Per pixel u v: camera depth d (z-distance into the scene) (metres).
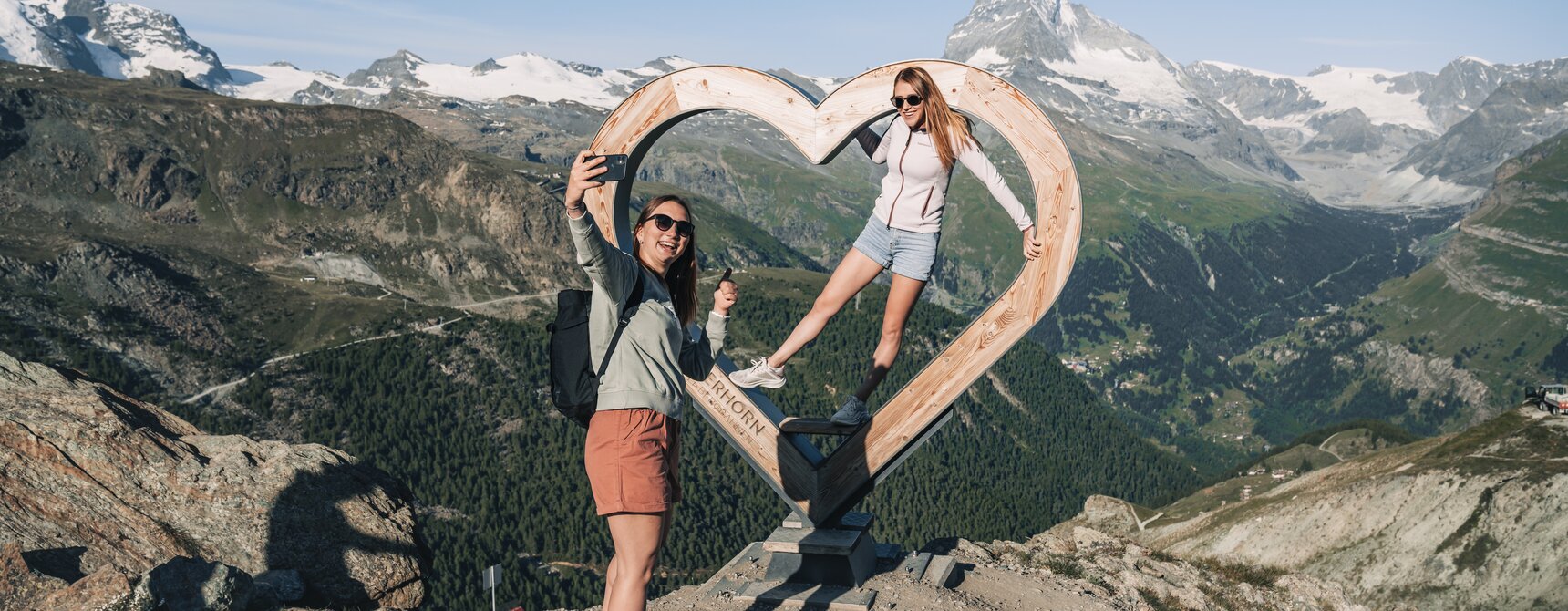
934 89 6.79
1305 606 14.57
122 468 6.49
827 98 7.67
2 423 6.30
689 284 4.98
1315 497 105.81
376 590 6.76
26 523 5.68
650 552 4.32
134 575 4.79
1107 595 11.05
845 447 8.23
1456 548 91.06
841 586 8.33
